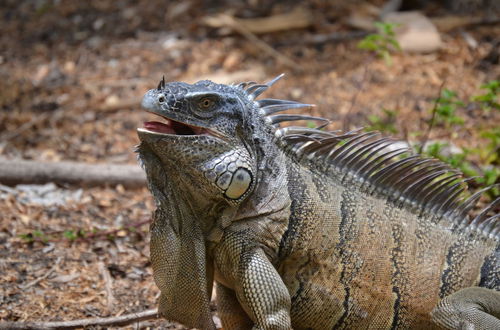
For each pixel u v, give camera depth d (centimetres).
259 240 592
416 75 1405
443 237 657
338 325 633
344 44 1563
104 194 1075
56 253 906
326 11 1698
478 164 1041
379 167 653
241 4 1755
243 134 589
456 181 733
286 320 582
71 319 766
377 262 629
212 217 600
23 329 705
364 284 627
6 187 1073
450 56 1464
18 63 1585
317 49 1557
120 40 1653
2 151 1223
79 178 1091
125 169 1105
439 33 1557
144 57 1570
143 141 576
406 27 1511
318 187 623
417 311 640
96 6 1830
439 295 642
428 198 665
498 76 1374
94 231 940
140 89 1445
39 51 1639
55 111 1374
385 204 646
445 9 1675
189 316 620
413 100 1306
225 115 578
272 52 1552
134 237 950
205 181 575
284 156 618
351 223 625
